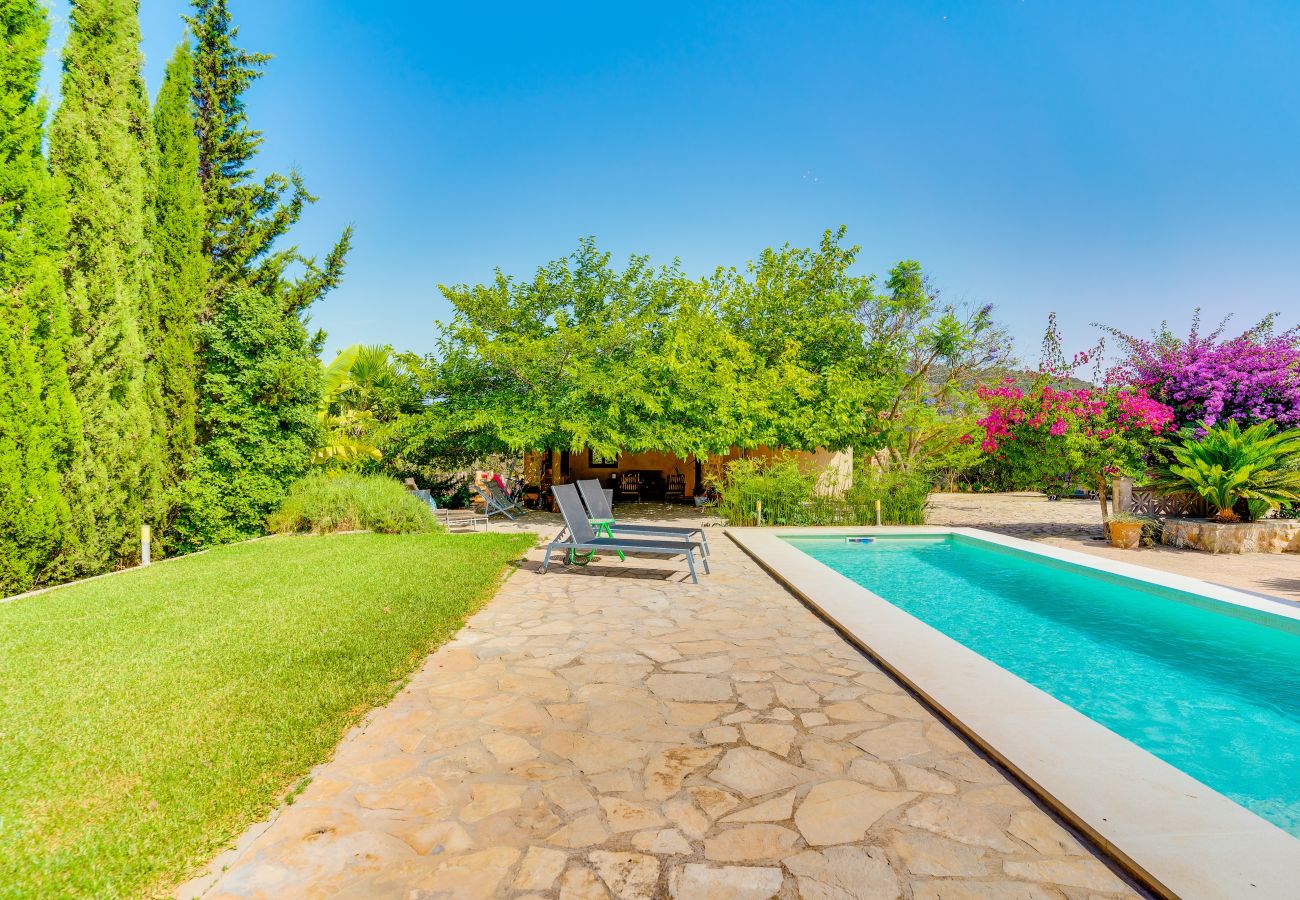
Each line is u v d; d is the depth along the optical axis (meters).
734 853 2.53
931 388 22.56
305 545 10.45
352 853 2.53
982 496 25.98
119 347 9.10
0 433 7.40
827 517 14.17
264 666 4.62
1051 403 12.77
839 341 20.33
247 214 16.70
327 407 17.59
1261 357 12.39
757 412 16.45
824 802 2.91
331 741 3.48
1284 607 6.35
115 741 3.45
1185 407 12.95
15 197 7.90
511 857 2.50
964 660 4.74
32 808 2.83
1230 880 2.28
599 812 2.83
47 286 7.97
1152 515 12.49
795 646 5.33
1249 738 4.18
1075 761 3.18
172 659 4.76
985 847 2.57
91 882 2.32
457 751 3.41
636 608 6.63
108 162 9.20
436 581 7.50
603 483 21.52
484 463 20.28
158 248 10.70
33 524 7.57
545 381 15.83
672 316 19.28
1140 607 7.58
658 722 3.79
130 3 9.77
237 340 11.38
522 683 4.43
